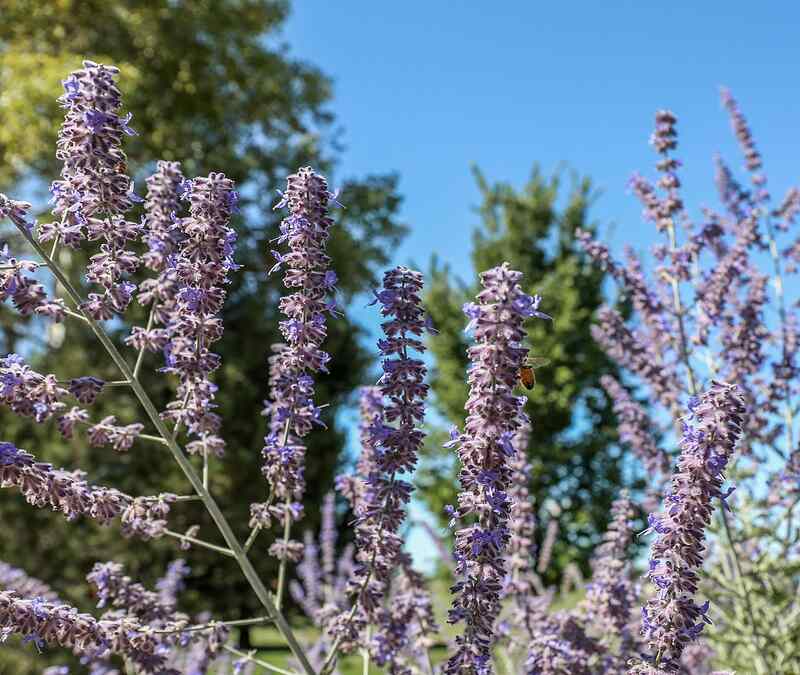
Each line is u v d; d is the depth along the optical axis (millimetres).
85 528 15555
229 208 2727
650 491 5379
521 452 4172
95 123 2555
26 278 2586
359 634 3391
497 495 2441
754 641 4738
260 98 22344
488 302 2225
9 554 15438
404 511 2820
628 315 10328
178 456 2812
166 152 20484
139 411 16266
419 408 2672
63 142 2604
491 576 2518
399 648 3449
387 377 2643
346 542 17594
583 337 19844
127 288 2719
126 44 21016
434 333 2613
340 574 6984
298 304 2807
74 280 16594
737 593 4848
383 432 2699
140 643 2670
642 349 5523
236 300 18266
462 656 2510
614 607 3812
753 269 5883
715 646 5203
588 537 19375
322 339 2842
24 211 2594
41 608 2537
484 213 21906
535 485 19516
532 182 21656
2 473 2504
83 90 2582
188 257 2768
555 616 3963
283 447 2955
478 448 2279
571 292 19625
